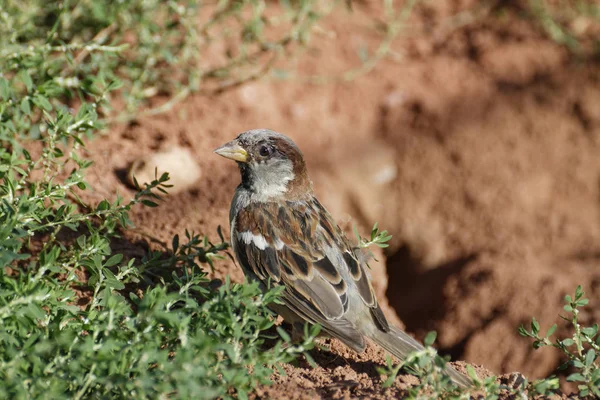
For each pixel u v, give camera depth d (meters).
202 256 8.85
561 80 14.45
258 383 7.10
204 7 13.66
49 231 9.05
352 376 7.83
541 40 15.02
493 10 15.53
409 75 14.35
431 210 13.39
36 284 6.46
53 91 8.81
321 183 13.05
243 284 6.61
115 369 5.92
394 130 13.79
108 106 9.00
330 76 13.97
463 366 8.27
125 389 5.94
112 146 11.14
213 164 11.65
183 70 12.17
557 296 11.50
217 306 6.54
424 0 15.50
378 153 13.51
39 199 7.55
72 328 6.66
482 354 11.23
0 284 6.53
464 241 13.08
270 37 14.01
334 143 13.43
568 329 10.96
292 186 9.20
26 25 10.50
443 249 13.09
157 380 6.02
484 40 15.04
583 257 12.88
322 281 8.47
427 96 14.06
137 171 10.65
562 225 13.27
